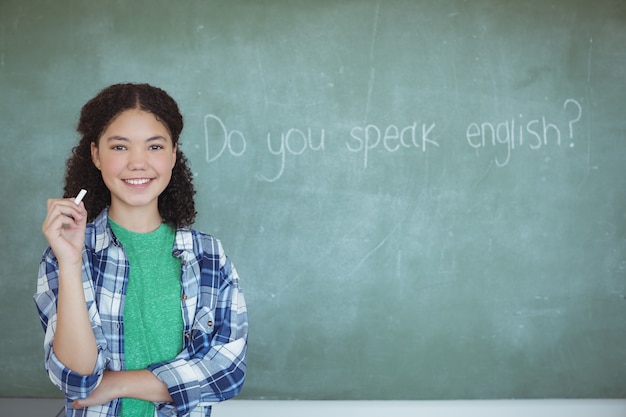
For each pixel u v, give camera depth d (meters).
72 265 1.17
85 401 1.20
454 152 3.10
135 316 1.29
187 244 1.36
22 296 3.02
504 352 3.16
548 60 3.12
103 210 1.37
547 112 3.13
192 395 1.25
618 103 3.16
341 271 3.10
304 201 3.07
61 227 1.16
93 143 1.31
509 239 3.14
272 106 3.04
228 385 1.30
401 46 3.07
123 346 1.27
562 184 3.15
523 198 3.14
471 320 3.14
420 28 3.07
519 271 3.15
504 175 3.12
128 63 3.00
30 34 2.97
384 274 3.11
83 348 1.16
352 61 3.06
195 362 1.27
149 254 1.34
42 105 2.99
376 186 3.08
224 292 1.37
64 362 1.17
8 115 2.98
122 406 1.27
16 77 2.98
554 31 3.12
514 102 3.12
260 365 3.10
